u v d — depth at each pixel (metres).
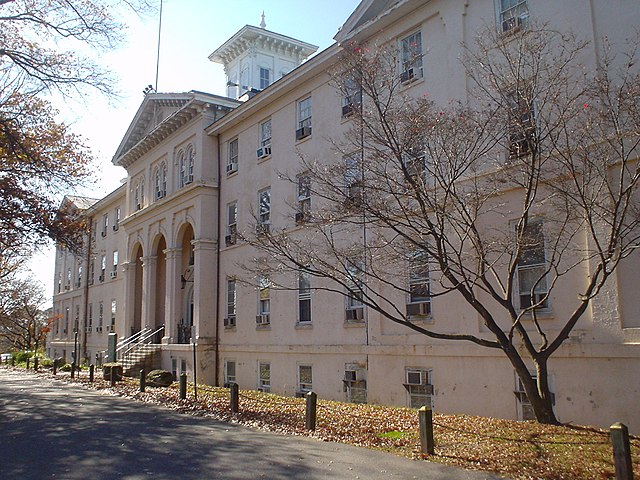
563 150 11.27
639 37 12.73
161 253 34.50
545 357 11.59
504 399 14.43
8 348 82.38
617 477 7.54
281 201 23.17
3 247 28.05
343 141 19.22
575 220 12.30
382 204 12.09
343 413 14.77
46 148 23.75
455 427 12.14
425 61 17.38
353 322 19.08
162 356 29.56
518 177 13.47
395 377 17.33
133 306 36.06
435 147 12.35
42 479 8.99
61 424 14.63
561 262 13.59
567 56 13.53
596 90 11.60
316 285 20.95
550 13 14.38
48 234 23.91
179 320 30.03
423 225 12.61
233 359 25.38
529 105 11.30
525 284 14.43
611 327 12.63
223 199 27.52
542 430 10.95
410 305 16.98
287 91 23.39
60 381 29.67
